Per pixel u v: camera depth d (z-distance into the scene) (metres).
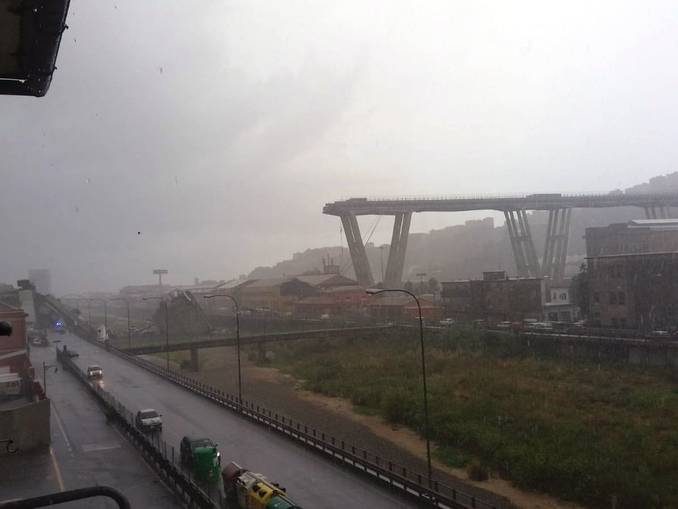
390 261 119.50
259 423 38.09
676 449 30.91
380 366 61.31
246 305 136.62
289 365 72.62
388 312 91.81
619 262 61.91
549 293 88.56
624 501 26.09
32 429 33.59
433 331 70.88
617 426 35.69
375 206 116.81
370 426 41.97
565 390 44.75
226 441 33.94
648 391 42.00
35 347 92.38
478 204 123.50
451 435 37.19
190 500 23.11
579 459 30.30
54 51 5.24
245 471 23.48
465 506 20.91
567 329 61.66
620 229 87.88
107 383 56.69
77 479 27.75
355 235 116.88
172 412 42.72
